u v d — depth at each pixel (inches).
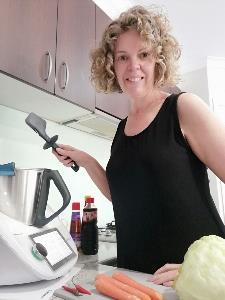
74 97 43.3
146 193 30.5
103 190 39.6
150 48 33.1
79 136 60.8
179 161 29.2
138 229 31.4
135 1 72.4
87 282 27.3
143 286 22.9
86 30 47.9
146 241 30.6
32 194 23.2
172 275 24.3
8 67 32.6
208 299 17.7
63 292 23.9
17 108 46.4
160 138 30.2
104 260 40.4
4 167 22.6
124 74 34.9
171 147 29.5
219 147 26.7
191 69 96.9
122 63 34.8
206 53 90.1
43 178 24.5
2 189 22.1
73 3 45.6
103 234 58.1
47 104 44.1
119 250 33.8
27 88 37.4
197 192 29.2
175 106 30.4
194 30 80.0
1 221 19.4
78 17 46.3
